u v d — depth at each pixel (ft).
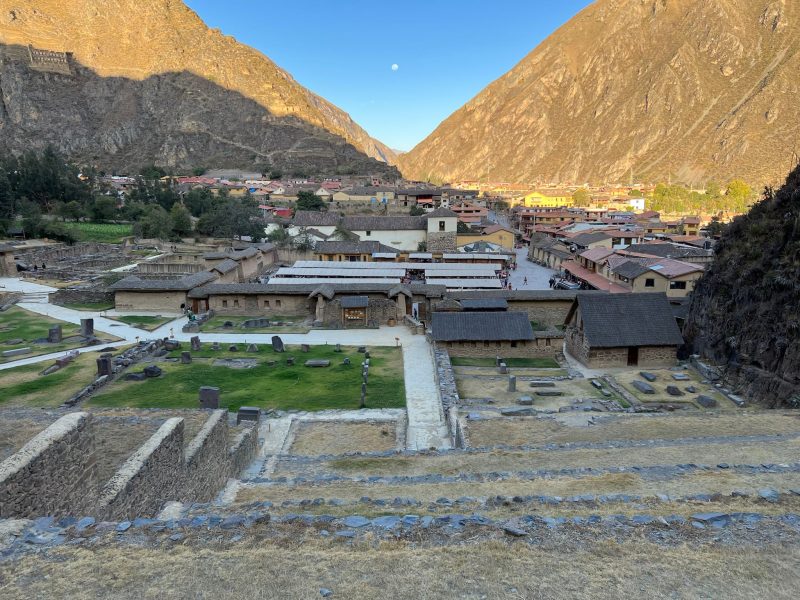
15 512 39.37
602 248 309.42
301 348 162.20
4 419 72.28
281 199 580.71
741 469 63.31
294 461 84.38
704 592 34.63
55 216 405.18
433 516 46.34
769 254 131.75
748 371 123.24
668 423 91.45
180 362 147.54
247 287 213.05
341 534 42.29
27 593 33.24
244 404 117.91
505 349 157.69
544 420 95.71
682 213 628.69
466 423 94.99
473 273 263.08
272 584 35.17
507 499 54.03
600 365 148.25
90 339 167.43
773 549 39.83
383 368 145.59
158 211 394.52
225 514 48.37
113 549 38.58
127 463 49.21
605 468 66.59
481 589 34.86
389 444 96.73
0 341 163.32
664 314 150.71
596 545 40.60
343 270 264.72
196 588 34.58
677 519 45.03
